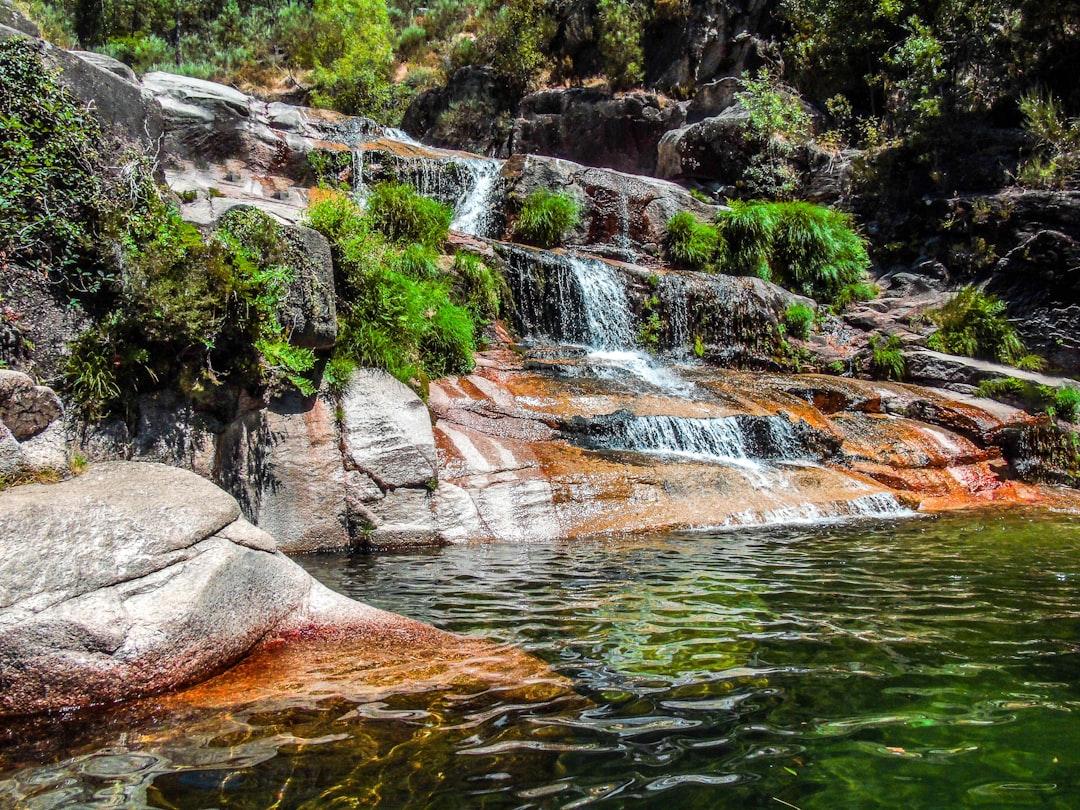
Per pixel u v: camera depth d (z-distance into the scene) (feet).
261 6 130.41
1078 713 9.48
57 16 102.94
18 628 9.31
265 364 21.13
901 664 11.26
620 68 75.36
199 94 45.14
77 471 13.82
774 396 34.58
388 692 10.02
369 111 90.17
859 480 29.43
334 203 25.80
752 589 15.94
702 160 61.62
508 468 24.57
